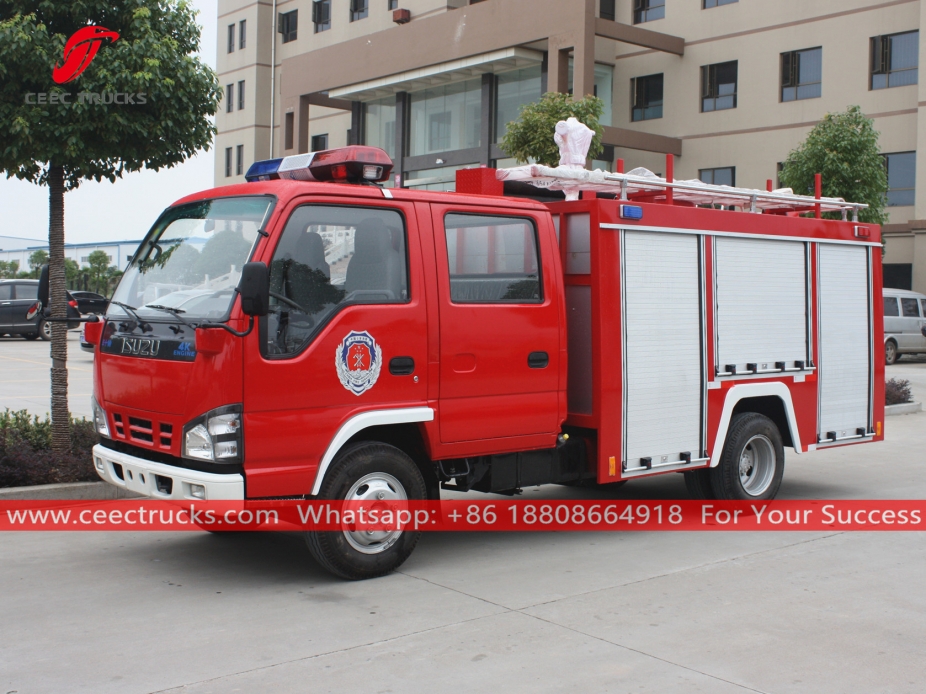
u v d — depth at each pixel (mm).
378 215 5566
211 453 4988
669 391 6852
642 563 6129
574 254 6566
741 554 6379
